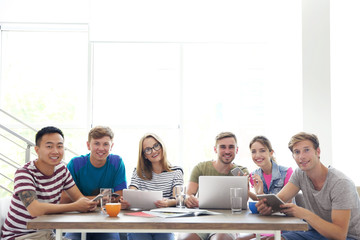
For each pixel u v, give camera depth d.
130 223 2.11
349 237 2.53
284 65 4.71
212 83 5.15
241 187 2.66
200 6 5.04
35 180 2.61
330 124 4.22
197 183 3.35
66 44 5.30
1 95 5.25
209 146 5.09
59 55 5.29
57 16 5.09
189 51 5.16
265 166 3.29
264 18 5.01
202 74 5.15
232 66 5.15
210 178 2.70
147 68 5.16
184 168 5.08
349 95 4.60
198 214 2.39
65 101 5.24
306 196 2.69
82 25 5.24
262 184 3.08
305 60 4.28
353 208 2.45
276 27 4.90
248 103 5.13
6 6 4.99
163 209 2.56
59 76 5.27
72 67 5.28
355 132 4.57
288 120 4.56
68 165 3.23
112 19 5.05
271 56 5.03
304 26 4.30
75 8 5.04
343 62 4.62
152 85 5.15
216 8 5.04
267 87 5.12
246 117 5.13
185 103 5.12
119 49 5.17
